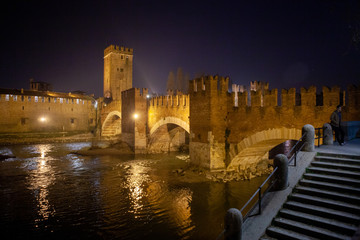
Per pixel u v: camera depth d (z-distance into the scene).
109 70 79.81
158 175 25.92
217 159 24.34
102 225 14.88
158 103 37.16
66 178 25.19
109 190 21.25
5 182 23.78
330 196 8.32
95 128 70.25
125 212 16.70
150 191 20.81
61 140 57.06
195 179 23.20
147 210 16.98
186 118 30.61
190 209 17.03
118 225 14.88
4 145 50.72
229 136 24.42
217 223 14.98
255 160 26.55
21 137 57.75
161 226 14.73
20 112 65.62
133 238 13.43
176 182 22.97
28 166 30.81
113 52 79.31
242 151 23.38
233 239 7.25
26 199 19.17
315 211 7.94
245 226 8.09
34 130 67.38
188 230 14.21
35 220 15.57
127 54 81.75
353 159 9.77
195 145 26.11
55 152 41.72
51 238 13.51
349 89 16.66
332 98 17.53
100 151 40.75
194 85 26.62
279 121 20.53
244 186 21.36
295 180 9.45
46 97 69.38
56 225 14.92
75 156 37.84
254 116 22.38
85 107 76.06
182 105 31.34
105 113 62.16
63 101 72.31
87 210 17.06
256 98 22.17
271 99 21.06
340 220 7.48
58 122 71.31
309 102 18.72
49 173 27.28
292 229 7.69
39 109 68.38
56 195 20.09
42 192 20.83
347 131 14.11
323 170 9.52
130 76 82.31
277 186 9.23
